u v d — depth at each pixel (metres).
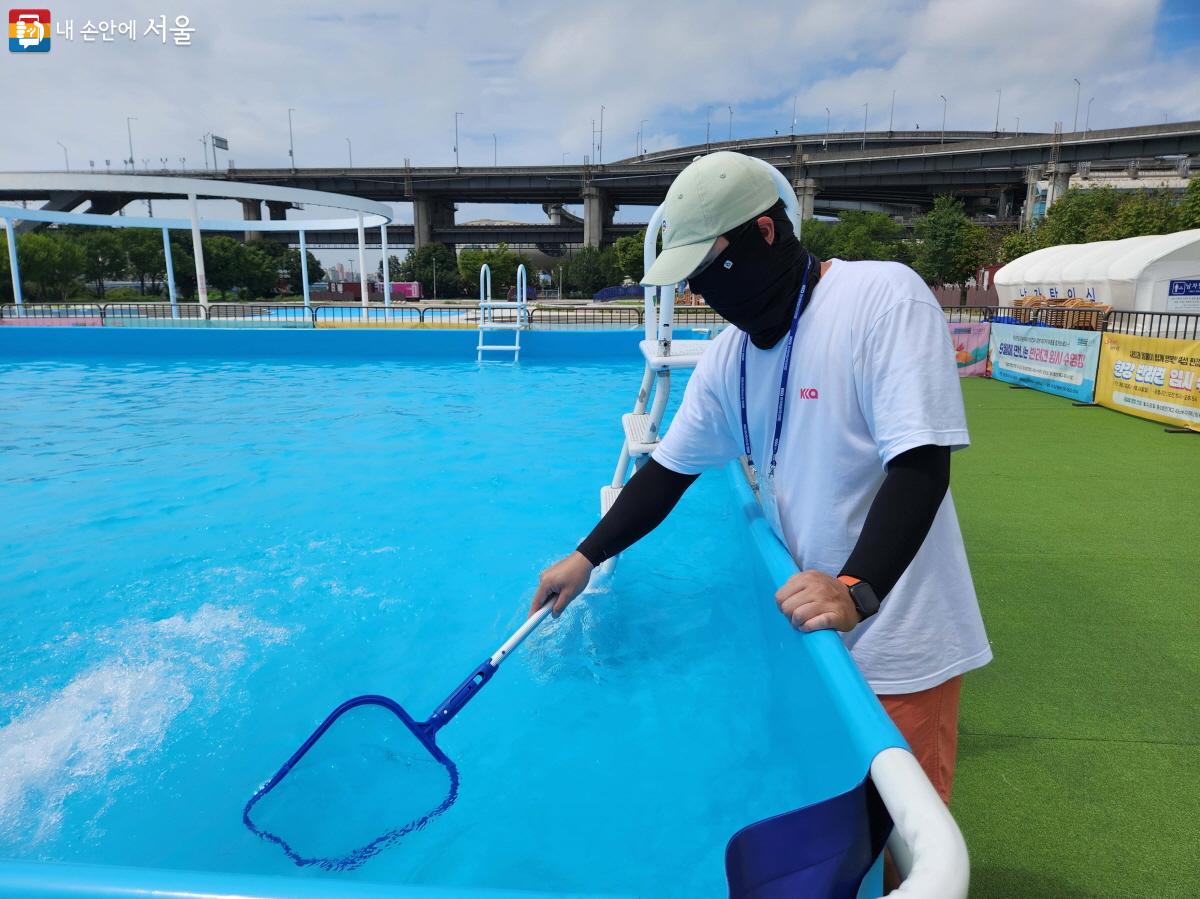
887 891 0.98
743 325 1.37
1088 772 2.14
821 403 1.30
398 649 2.66
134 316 24.70
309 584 3.25
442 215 92.00
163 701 2.35
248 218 84.81
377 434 6.61
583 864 1.64
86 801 1.90
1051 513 4.55
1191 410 7.00
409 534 3.90
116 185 21.42
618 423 7.18
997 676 2.68
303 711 2.29
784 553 1.52
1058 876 1.76
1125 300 15.42
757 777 1.75
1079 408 8.41
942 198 47.66
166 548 3.70
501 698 2.29
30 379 10.38
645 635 2.66
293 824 1.80
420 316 24.22
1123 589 3.42
